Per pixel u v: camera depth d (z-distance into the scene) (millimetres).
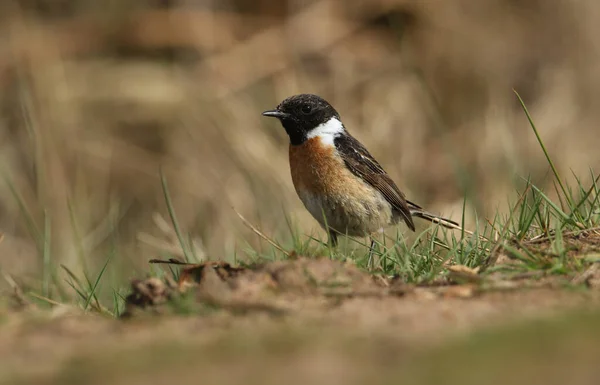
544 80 18156
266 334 5258
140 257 14656
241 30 20453
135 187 17688
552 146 16406
